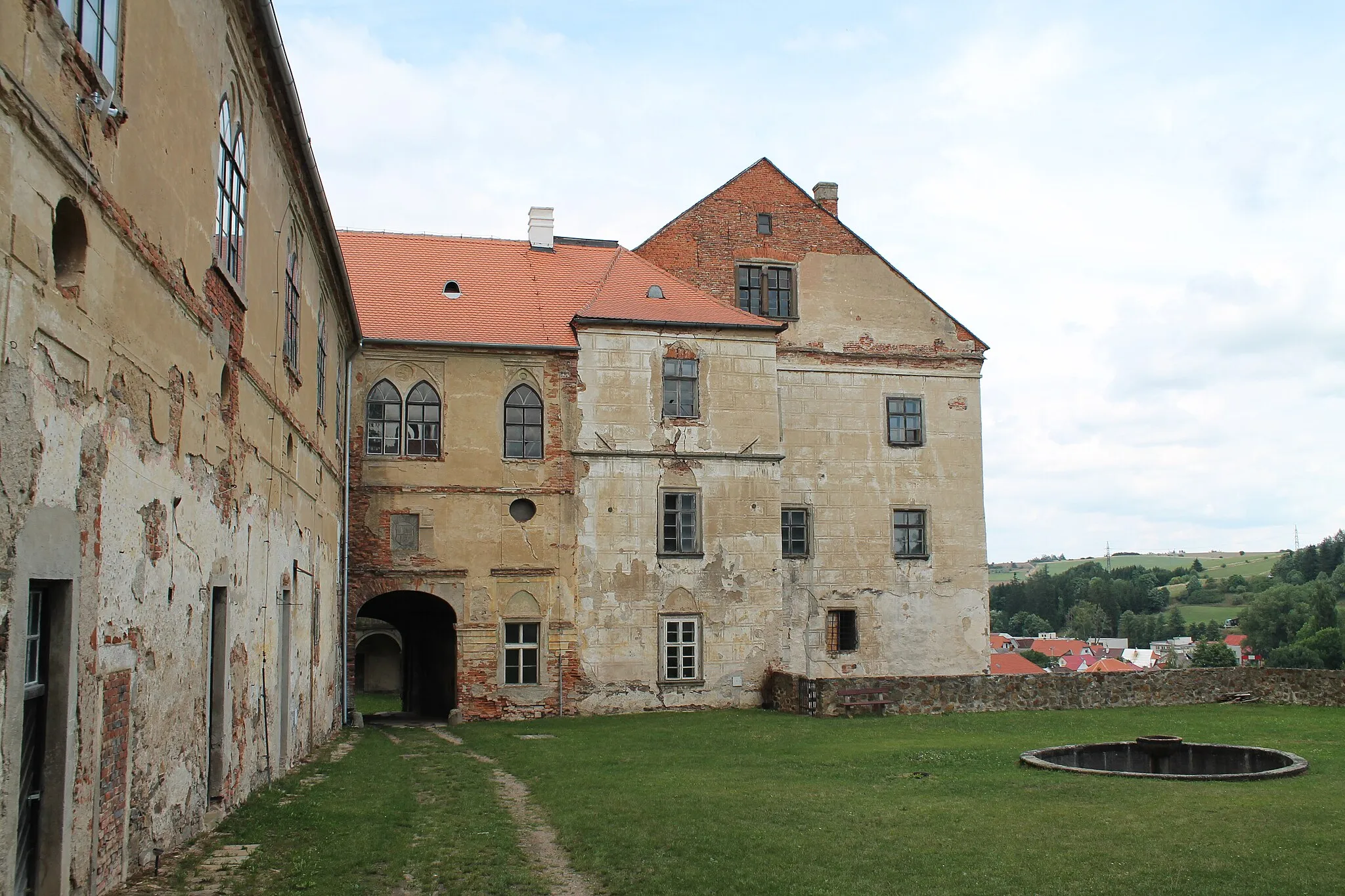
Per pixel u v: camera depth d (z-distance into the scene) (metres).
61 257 8.31
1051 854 11.76
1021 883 10.66
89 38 8.49
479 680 29.73
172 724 10.93
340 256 22.39
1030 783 16.33
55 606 8.12
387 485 29.77
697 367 32.12
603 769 19.02
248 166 14.60
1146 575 165.75
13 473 7.06
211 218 12.35
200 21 11.76
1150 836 12.49
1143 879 10.72
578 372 31.33
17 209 7.05
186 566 11.41
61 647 8.11
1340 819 13.25
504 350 30.80
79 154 8.06
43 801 7.99
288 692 18.38
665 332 31.95
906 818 13.87
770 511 32.06
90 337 8.46
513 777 18.36
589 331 31.48
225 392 13.41
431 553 29.86
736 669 31.28
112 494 9.05
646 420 31.55
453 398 30.53
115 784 9.23
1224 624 130.00
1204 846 11.95
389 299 31.66
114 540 9.10
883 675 35.12
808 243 36.59
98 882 8.85
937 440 36.66
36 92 7.33
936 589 36.00
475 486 30.31
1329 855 11.55
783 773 18.36
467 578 29.98
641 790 16.55
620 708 30.39
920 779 17.20
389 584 29.45
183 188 11.13
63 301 7.89
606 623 30.61
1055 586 152.25
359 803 14.92
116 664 9.20
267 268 15.98
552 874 11.35
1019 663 68.38
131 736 9.65
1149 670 30.11
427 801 15.66
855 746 21.92
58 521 7.84
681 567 31.25
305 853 11.44
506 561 30.25
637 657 30.69
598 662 30.42
